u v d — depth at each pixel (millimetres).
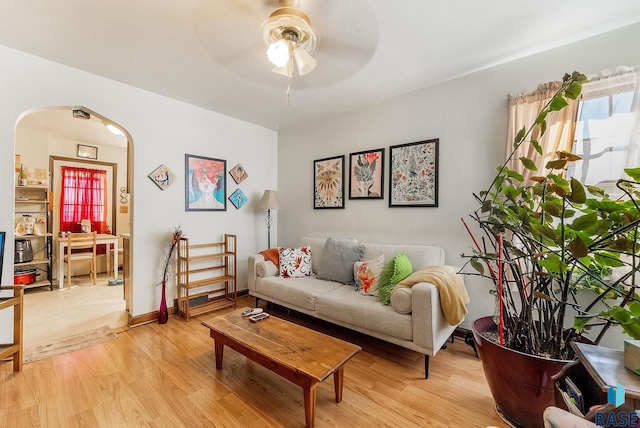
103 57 2133
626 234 1152
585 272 1344
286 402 1605
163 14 1642
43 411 1491
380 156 2961
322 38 1813
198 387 1727
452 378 1844
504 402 1422
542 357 1292
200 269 3125
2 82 1999
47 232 4227
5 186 2023
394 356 2148
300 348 1592
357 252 2820
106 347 2225
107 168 5051
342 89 2662
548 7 1589
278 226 4086
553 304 1495
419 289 1843
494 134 2264
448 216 2508
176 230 2943
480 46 1969
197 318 2875
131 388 1703
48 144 4117
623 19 1697
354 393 1690
